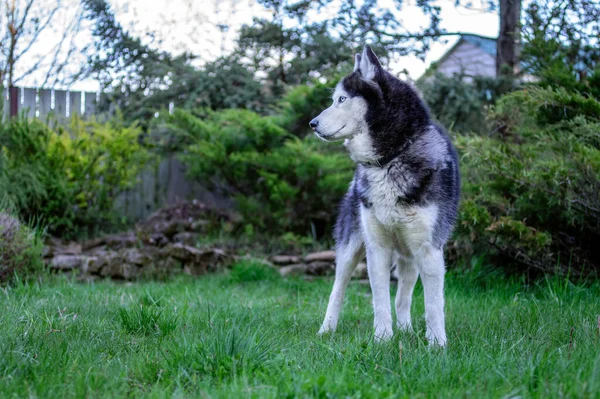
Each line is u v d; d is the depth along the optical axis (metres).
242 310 4.83
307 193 8.84
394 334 3.86
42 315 4.19
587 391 2.38
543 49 6.94
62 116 9.69
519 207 6.07
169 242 8.64
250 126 8.95
